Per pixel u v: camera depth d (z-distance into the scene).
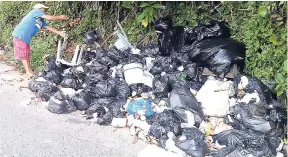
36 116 3.86
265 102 3.59
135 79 4.07
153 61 4.36
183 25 4.71
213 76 4.04
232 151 3.11
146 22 4.56
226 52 3.95
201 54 4.05
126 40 4.72
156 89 3.91
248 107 3.49
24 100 4.19
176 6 4.75
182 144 3.17
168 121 3.40
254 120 3.35
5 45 5.87
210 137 3.41
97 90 3.98
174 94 3.67
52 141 3.44
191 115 3.47
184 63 4.14
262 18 3.81
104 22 5.21
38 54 5.09
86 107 3.93
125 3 4.84
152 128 3.40
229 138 3.23
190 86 4.00
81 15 5.41
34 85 4.34
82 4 5.37
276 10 3.76
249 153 3.04
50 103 3.94
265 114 3.45
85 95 3.97
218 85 3.78
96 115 3.76
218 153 3.13
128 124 3.63
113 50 4.54
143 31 4.88
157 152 3.11
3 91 4.40
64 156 3.24
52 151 3.30
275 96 3.74
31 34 4.67
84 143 3.41
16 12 6.02
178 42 4.46
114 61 4.45
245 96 3.68
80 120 3.79
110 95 3.96
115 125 3.62
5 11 6.06
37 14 4.63
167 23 4.59
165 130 3.33
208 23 4.39
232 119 3.56
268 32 3.79
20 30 4.61
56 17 4.75
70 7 5.44
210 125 3.53
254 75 3.93
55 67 4.61
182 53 4.25
